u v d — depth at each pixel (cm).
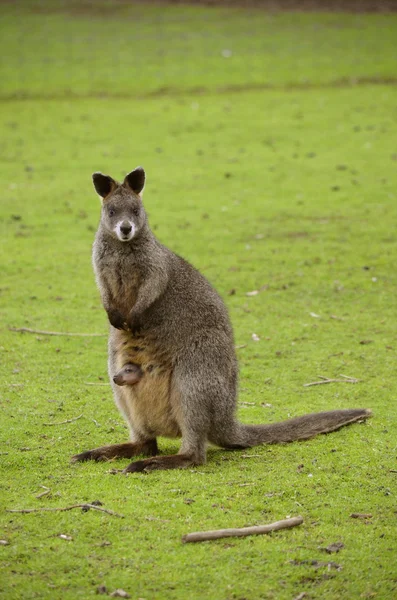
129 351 1489
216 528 1187
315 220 3341
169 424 1486
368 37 6988
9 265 2836
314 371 1970
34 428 1602
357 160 4231
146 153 4419
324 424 1570
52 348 2112
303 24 7462
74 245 3077
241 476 1373
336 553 1132
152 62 6359
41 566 1085
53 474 1383
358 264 2816
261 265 2828
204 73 6109
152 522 1202
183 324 1477
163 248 1577
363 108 5269
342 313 2392
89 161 4269
